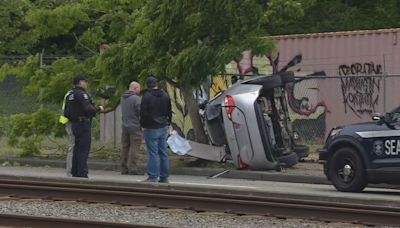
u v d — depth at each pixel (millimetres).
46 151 41219
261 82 34031
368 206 23000
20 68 40094
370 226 20797
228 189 26422
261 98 33906
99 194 24422
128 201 23953
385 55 41500
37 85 39406
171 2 35000
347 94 42781
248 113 33344
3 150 41781
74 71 38938
